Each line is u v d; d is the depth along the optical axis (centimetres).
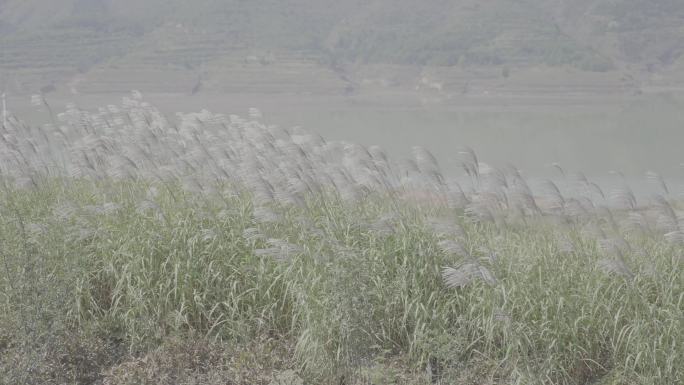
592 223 1373
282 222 1386
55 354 1188
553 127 14650
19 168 1647
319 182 1495
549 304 1198
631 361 1165
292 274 1260
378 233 1265
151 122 1922
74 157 1602
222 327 1289
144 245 1341
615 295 1224
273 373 1175
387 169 1591
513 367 1145
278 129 1814
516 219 1395
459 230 1168
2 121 1959
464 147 1488
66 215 1378
